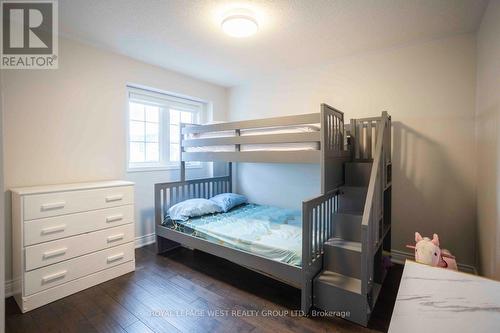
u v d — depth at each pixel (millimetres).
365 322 1661
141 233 3104
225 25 1997
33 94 2184
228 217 2855
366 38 2393
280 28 2195
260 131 2398
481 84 2082
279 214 2979
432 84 2439
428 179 2486
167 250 2977
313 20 2062
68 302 1943
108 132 2691
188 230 2621
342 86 2916
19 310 1844
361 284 1668
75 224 2062
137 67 2934
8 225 2020
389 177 2549
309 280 1817
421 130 2500
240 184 3926
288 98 3334
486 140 1931
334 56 2848
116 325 1693
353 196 2305
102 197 2230
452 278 1090
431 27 2184
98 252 2207
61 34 2316
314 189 3217
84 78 2498
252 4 1842
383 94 2680
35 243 1862
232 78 3615
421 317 1088
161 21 2092
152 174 3199
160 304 1927
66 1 1813
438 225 2459
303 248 1759
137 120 3141
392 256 2682
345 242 2021
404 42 2486
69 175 2404
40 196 1882
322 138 1968
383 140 2184
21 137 2121
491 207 1789
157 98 3291
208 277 2348
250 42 2475
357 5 1856
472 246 2324
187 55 2811
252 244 2107
